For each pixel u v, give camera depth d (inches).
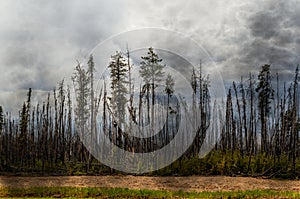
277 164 1491.1
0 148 1809.8
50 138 1830.7
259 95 1705.2
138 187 1259.8
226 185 1280.8
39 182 1339.8
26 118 1889.8
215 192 1129.4
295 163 1498.5
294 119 1576.0
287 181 1364.4
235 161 1531.7
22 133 1856.5
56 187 1212.5
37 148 1914.4
